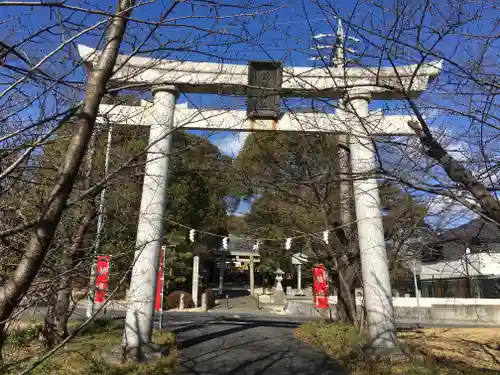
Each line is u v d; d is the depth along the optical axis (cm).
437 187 403
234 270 4772
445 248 1223
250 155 1154
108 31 311
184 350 976
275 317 1933
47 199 251
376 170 443
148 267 843
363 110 816
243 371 777
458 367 761
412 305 2011
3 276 376
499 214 352
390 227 1064
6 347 703
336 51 488
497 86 388
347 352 879
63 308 809
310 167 1052
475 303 1881
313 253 1419
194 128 908
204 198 2314
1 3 245
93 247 576
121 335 1014
